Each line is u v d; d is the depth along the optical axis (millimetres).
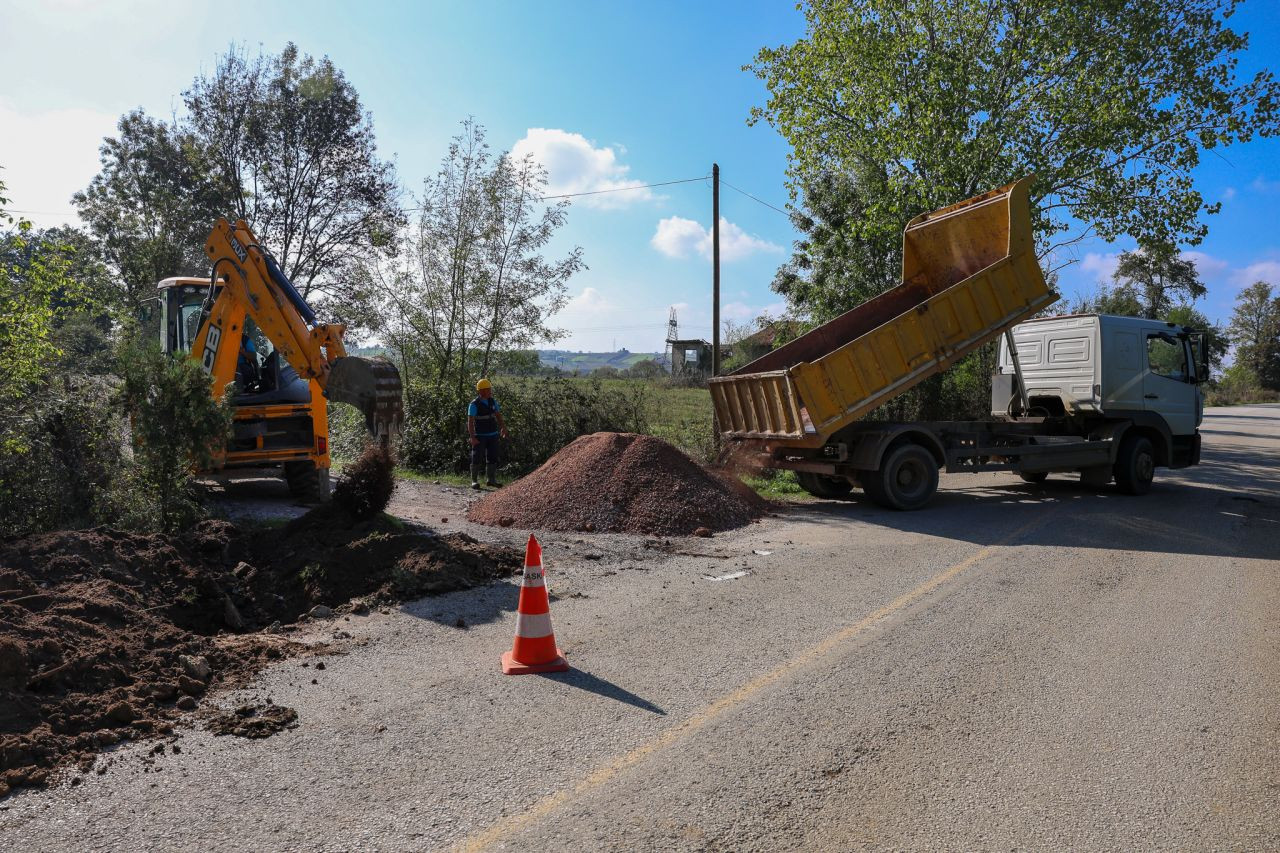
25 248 7957
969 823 3160
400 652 5227
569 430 15586
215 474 10422
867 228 19062
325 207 27875
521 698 4461
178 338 11672
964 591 6770
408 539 7203
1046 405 13562
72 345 9641
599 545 8570
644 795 3381
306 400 11008
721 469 12156
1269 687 4617
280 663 5004
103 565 5879
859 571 7508
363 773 3580
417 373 17031
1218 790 3432
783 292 23359
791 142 20250
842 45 18906
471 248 16750
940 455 11445
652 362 46031
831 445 11555
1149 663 5016
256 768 3631
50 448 7477
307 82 26859
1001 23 18734
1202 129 18031
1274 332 73438
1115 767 3641
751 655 5176
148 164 29734
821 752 3791
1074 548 8547
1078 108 18109
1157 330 13492
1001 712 4258
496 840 3033
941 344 11086
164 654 4887
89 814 3225
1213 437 26266
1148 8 17812
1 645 4098
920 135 18422
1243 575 7352
